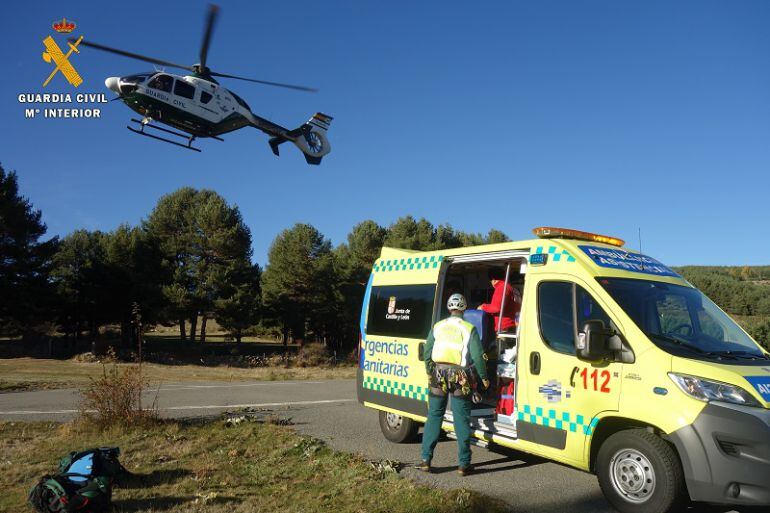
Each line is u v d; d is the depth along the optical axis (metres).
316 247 49.09
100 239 50.62
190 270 43.84
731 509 5.06
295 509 5.04
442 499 5.22
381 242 51.81
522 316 6.02
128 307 42.12
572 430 5.30
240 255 45.34
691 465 4.42
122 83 18.28
